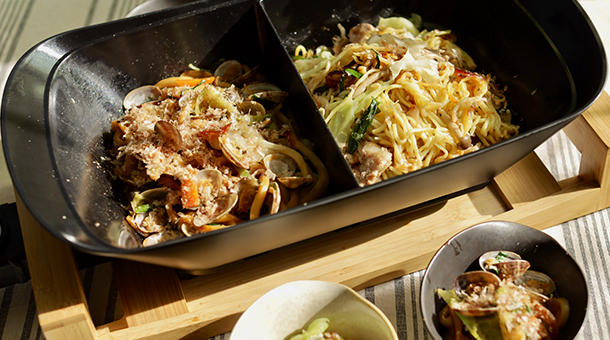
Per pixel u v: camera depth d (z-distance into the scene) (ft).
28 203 2.37
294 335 2.57
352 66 2.99
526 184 2.85
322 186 2.78
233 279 2.71
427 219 2.81
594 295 2.72
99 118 2.85
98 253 2.36
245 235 2.47
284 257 2.75
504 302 2.48
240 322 2.48
